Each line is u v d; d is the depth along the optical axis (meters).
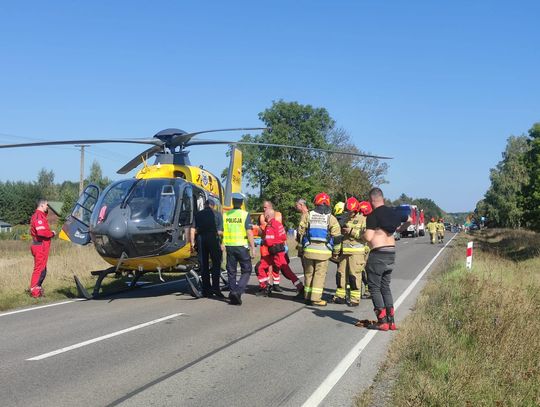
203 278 11.63
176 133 13.10
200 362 6.48
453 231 89.50
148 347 7.15
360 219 10.70
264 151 56.69
